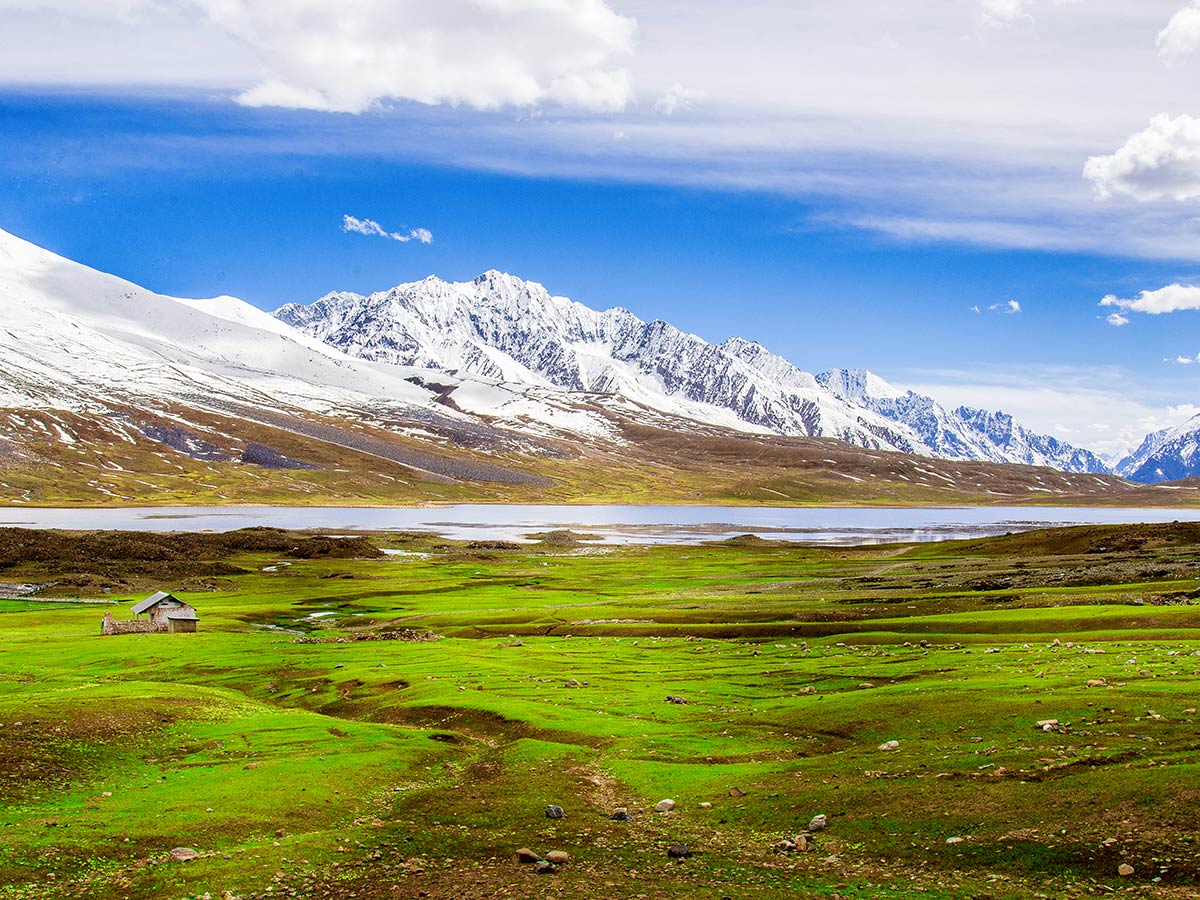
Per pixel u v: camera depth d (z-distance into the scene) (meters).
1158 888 25.83
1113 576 115.44
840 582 143.62
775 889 28.62
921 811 33.50
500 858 32.78
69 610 137.25
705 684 67.19
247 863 31.92
